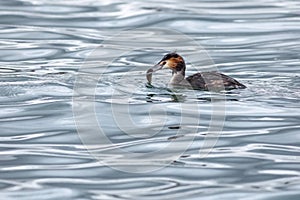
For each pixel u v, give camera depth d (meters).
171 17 25.08
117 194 12.15
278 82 18.19
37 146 14.23
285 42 22.44
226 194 12.10
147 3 27.06
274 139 14.50
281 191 12.19
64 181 12.65
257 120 15.50
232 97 16.94
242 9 26.38
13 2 27.20
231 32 23.59
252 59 20.72
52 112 16.06
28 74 19.05
